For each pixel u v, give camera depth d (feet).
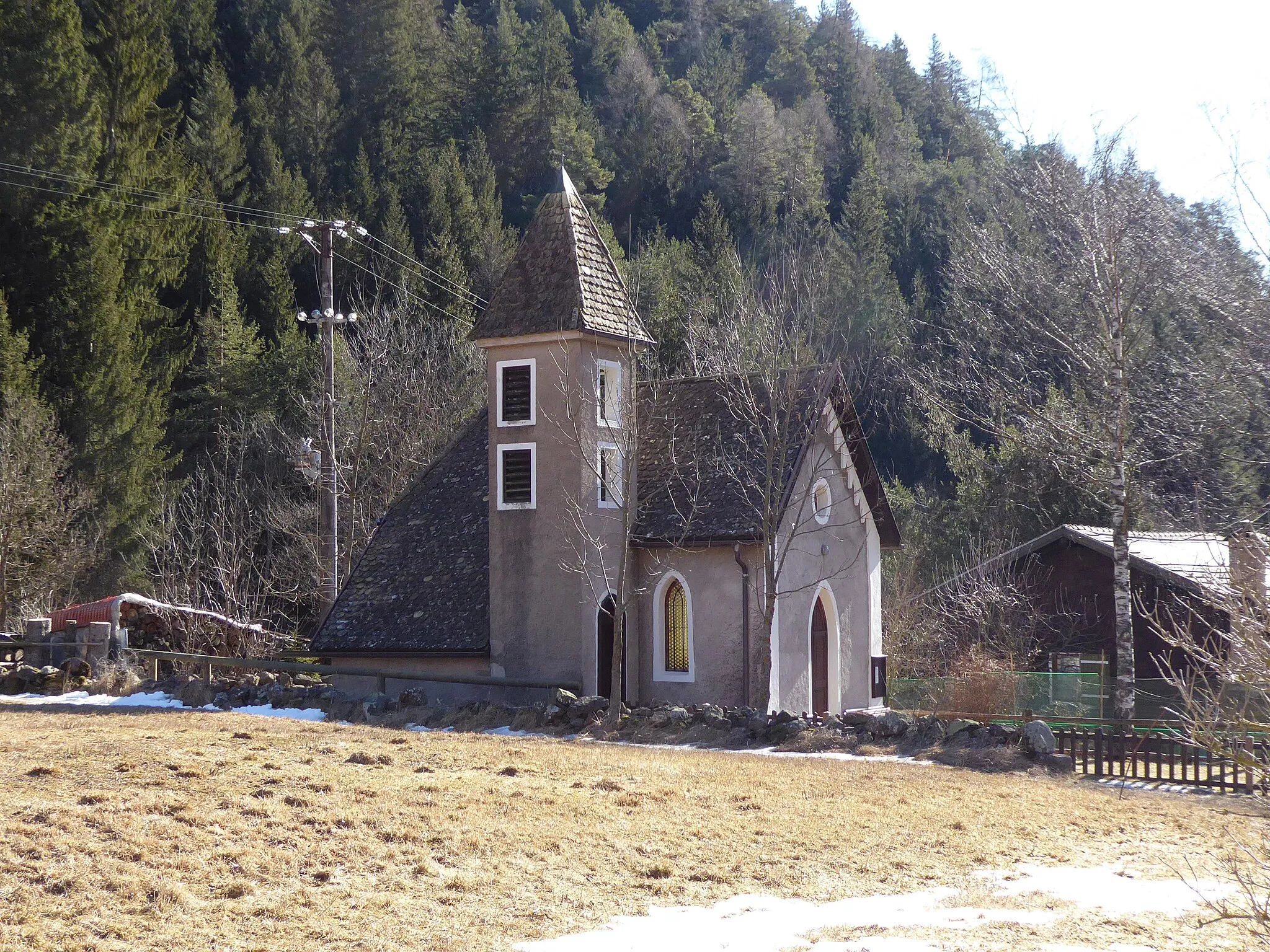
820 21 407.44
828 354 126.11
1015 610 123.75
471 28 305.73
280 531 168.55
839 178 285.23
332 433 119.03
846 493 113.70
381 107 260.01
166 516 172.14
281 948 37.06
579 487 96.94
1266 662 33.40
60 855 43.34
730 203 270.26
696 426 106.93
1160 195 105.09
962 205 228.02
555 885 45.24
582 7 357.00
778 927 41.04
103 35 204.13
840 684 109.70
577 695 94.43
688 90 304.50
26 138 180.96
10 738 69.00
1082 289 106.93
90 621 114.73
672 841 52.34
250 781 57.11
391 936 38.70
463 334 192.24
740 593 97.96
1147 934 41.22
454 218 234.58
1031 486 159.22
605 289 101.86
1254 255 86.12
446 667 101.55
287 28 246.47
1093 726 93.66
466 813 54.29
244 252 213.05
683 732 86.74
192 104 228.22
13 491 139.64
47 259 178.50
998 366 147.84
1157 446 108.37
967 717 96.17
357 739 74.90
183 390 198.70
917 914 43.06
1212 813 65.41
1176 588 112.27
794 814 58.95
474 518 109.09
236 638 120.88
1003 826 58.85
